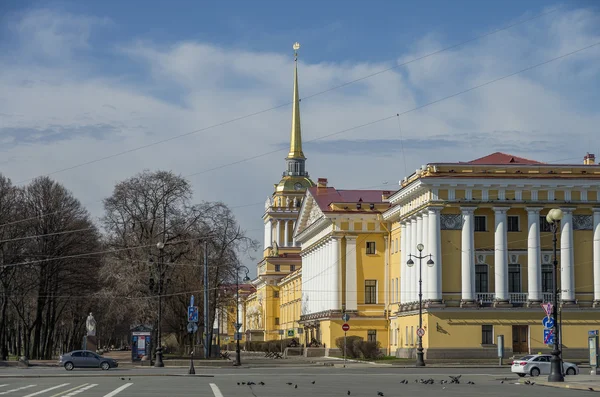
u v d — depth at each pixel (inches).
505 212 3467.0
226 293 4005.9
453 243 3447.3
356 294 4308.6
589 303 3469.5
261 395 1523.1
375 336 4286.4
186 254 3686.0
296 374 2496.3
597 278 3469.5
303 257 5408.5
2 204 3673.7
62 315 4790.8
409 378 2261.3
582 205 3491.6
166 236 3659.0
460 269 3444.9
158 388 1734.7
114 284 3585.1
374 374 2506.2
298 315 5851.4
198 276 3772.1
